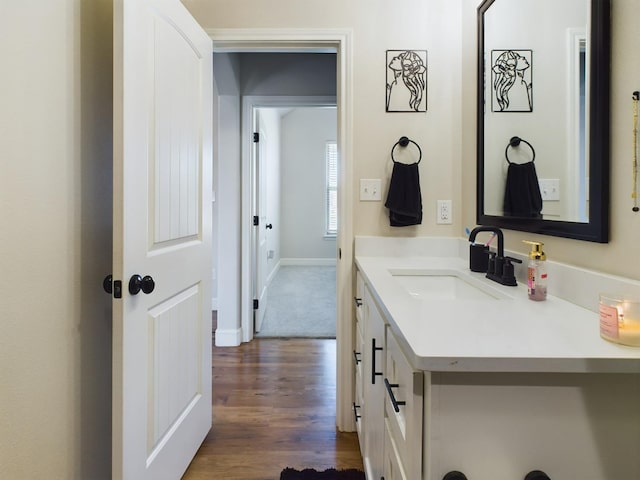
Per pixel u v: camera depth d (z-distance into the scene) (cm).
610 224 88
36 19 96
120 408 112
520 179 129
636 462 66
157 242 131
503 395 65
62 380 107
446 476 65
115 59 110
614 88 87
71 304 111
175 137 143
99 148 125
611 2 87
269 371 256
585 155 96
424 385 66
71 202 110
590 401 65
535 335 73
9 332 88
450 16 185
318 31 183
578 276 96
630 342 67
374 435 118
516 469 65
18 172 90
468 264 163
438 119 186
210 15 184
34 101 95
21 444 92
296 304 433
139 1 119
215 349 297
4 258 86
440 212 187
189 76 155
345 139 185
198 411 168
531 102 123
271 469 160
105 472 129
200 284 170
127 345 114
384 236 187
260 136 350
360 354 166
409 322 81
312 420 197
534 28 121
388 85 185
